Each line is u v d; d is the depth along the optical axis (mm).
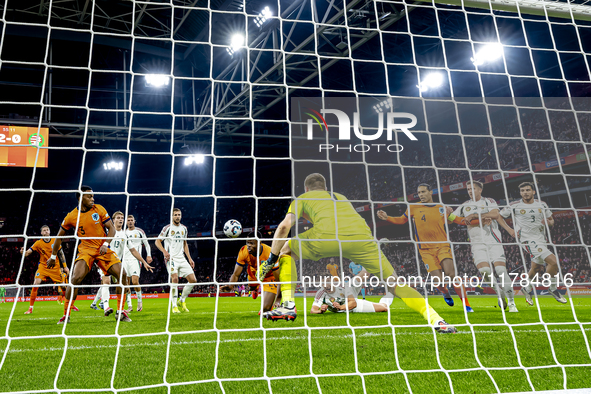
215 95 19125
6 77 20625
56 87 19344
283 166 28906
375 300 11508
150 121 22125
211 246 28953
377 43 17250
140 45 18203
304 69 15734
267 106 18906
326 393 2039
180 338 3832
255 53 16234
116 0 15320
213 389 2139
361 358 2732
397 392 2041
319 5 14188
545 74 19031
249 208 29094
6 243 25703
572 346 3121
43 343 3635
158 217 29578
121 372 2486
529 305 6949
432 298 10734
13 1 15484
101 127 18609
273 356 2840
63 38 16828
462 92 21156
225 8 15023
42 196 27703
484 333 3783
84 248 5016
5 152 16719
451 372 2398
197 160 27641
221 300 14375
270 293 5375
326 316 5426
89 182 28984
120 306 5234
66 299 4969
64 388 2170
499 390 2072
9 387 2189
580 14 4387
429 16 15578
